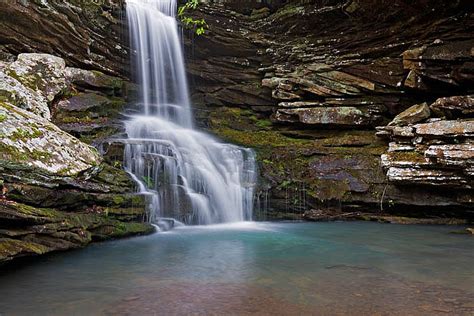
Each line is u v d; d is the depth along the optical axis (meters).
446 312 3.91
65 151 6.67
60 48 11.42
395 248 7.00
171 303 4.22
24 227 5.64
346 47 12.16
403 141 9.94
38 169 5.91
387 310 3.97
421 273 5.36
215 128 13.42
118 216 7.41
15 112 6.68
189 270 5.54
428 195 9.53
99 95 11.57
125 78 13.24
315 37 12.70
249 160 10.85
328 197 10.20
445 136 8.95
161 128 11.98
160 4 14.50
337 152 10.93
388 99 11.74
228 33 13.52
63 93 10.49
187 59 14.23
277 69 13.37
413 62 10.74
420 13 10.48
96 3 11.68
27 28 10.74
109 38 12.45
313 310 3.99
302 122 12.33
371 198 9.98
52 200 6.22
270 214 10.22
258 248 6.96
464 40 10.16
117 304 4.20
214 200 9.60
